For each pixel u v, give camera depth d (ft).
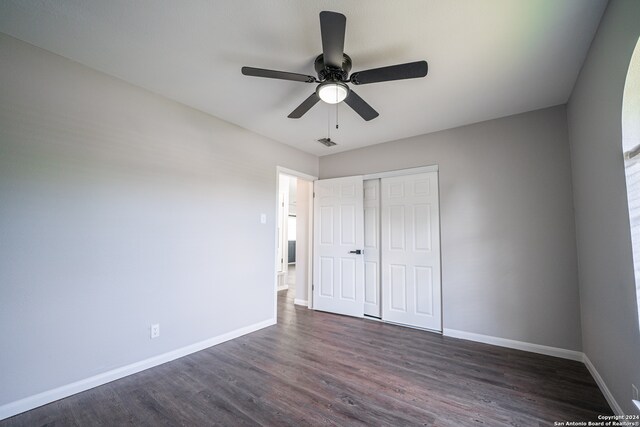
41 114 6.26
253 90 8.13
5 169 5.79
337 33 4.81
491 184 9.87
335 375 7.38
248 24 5.59
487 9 5.15
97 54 6.55
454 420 5.60
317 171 14.65
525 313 9.07
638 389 4.74
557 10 5.17
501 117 9.78
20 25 5.61
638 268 4.69
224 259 9.91
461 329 10.12
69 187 6.59
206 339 9.21
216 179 9.79
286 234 19.84
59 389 6.29
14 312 5.80
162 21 5.51
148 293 7.88
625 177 4.83
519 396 6.42
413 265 11.53
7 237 5.77
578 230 8.13
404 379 7.18
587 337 7.72
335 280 13.43
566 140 8.70
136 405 6.10
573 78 7.39
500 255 9.57
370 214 13.08
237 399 6.31
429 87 7.84
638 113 4.67
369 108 7.13
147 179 7.99
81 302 6.68
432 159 11.17
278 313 13.33
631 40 4.37
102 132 7.18
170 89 8.09
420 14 5.26
